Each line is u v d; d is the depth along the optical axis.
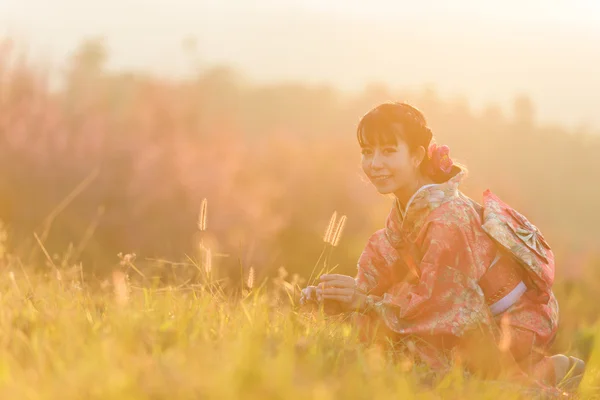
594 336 5.50
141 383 2.18
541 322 3.82
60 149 14.70
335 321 3.72
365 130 3.88
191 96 19.97
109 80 21.47
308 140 21.47
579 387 3.73
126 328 2.80
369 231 17.22
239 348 2.46
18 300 3.34
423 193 3.81
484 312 3.64
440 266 3.68
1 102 15.23
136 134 16.47
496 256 3.79
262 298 3.73
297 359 2.76
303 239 15.93
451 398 2.89
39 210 13.43
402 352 3.59
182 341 2.72
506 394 3.07
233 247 14.45
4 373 2.20
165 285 4.13
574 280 13.27
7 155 14.07
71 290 3.71
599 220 51.56
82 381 2.13
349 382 2.52
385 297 3.80
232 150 18.00
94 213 14.13
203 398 2.13
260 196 16.45
